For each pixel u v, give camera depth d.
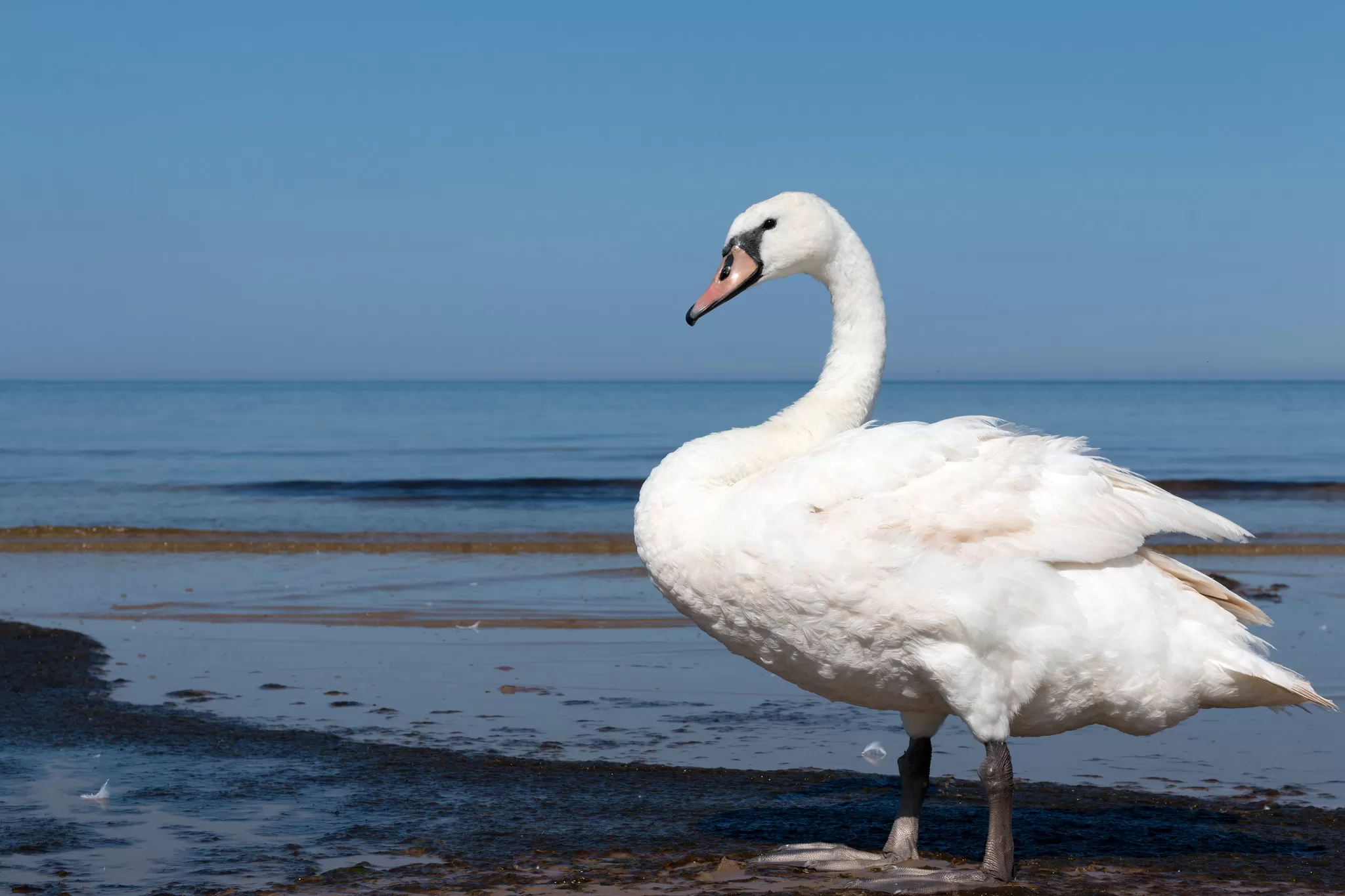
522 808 6.23
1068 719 4.86
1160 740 7.61
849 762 7.16
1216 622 4.74
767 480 4.88
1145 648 4.59
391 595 13.22
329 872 5.23
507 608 12.34
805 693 8.88
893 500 4.72
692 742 7.54
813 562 4.66
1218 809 6.21
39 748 7.30
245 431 54.72
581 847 5.62
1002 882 4.93
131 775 6.77
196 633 11.04
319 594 13.32
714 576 4.89
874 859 5.30
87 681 9.10
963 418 5.05
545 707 8.41
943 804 6.38
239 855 5.47
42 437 49.62
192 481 30.28
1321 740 7.57
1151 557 4.91
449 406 91.44
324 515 22.84
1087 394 144.62
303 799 6.36
